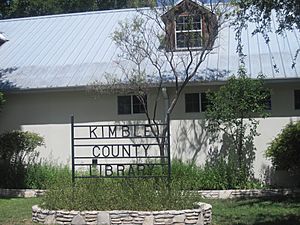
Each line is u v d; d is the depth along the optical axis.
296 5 10.42
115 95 18.98
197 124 18.36
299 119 17.80
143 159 18.42
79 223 11.37
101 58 20.44
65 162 19.34
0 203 15.32
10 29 24.88
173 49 18.70
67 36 23.05
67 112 19.48
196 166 17.97
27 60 21.39
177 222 11.23
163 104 18.55
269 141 17.83
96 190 12.18
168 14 18.62
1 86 19.45
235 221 12.16
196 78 17.75
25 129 19.83
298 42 19.44
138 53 17.97
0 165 19.14
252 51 19.27
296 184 17.58
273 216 12.81
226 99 16.91
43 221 11.71
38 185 18.52
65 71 19.91
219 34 20.36
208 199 16.25
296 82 17.58
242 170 17.45
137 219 11.25
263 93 17.11
